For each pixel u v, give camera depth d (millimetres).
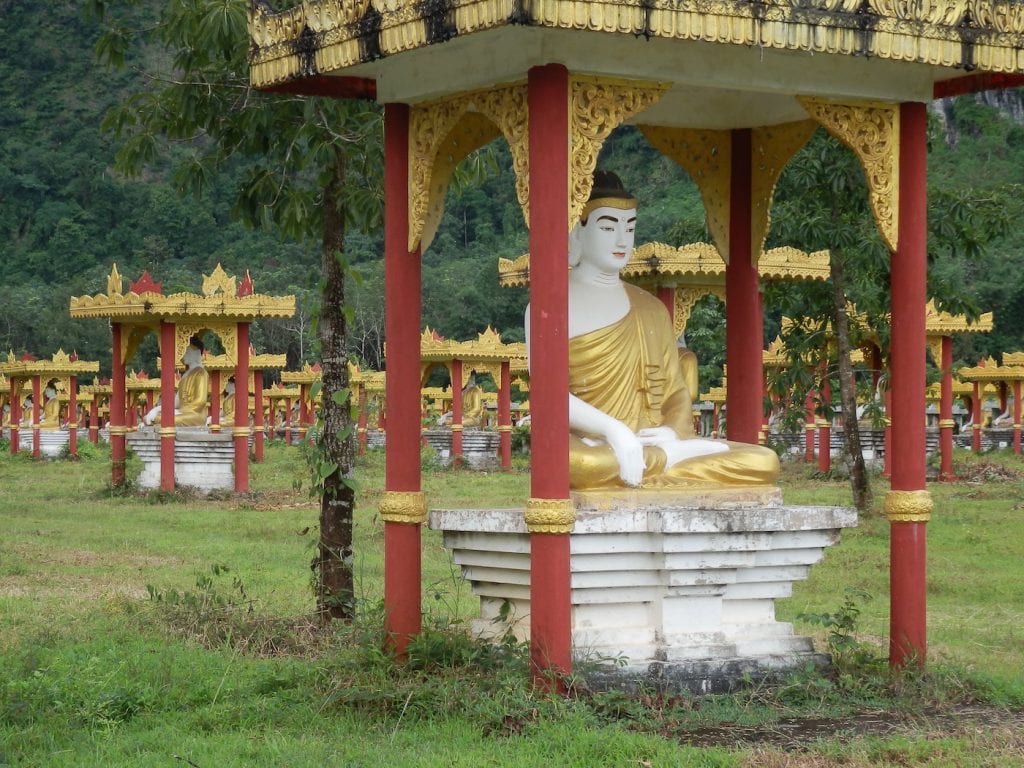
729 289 13305
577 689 10305
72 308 33688
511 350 46875
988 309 64188
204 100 14602
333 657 11742
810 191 23656
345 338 14250
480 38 10297
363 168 14805
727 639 11547
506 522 11188
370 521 26609
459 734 9719
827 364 30031
